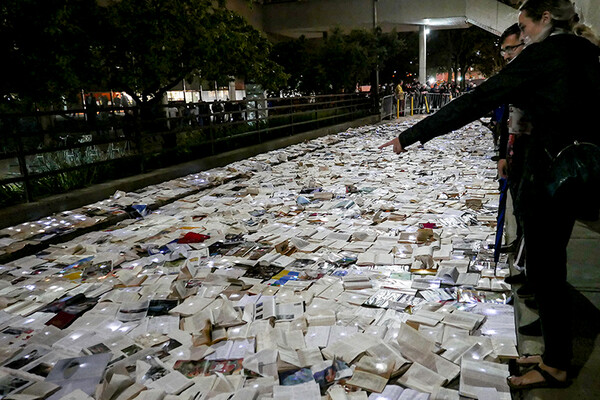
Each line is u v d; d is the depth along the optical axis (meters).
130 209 6.46
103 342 3.15
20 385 2.68
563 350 2.11
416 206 6.22
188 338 3.17
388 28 28.00
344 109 18.86
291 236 5.21
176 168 8.72
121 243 5.31
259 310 3.49
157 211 6.67
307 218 5.92
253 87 16.58
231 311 3.42
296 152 11.55
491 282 3.79
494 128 8.92
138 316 3.52
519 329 2.76
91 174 7.65
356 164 9.81
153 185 8.05
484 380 2.51
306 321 3.30
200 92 19.42
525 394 2.23
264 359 2.84
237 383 2.62
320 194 7.03
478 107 1.97
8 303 3.84
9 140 8.83
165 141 9.96
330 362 2.76
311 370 2.73
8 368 2.88
